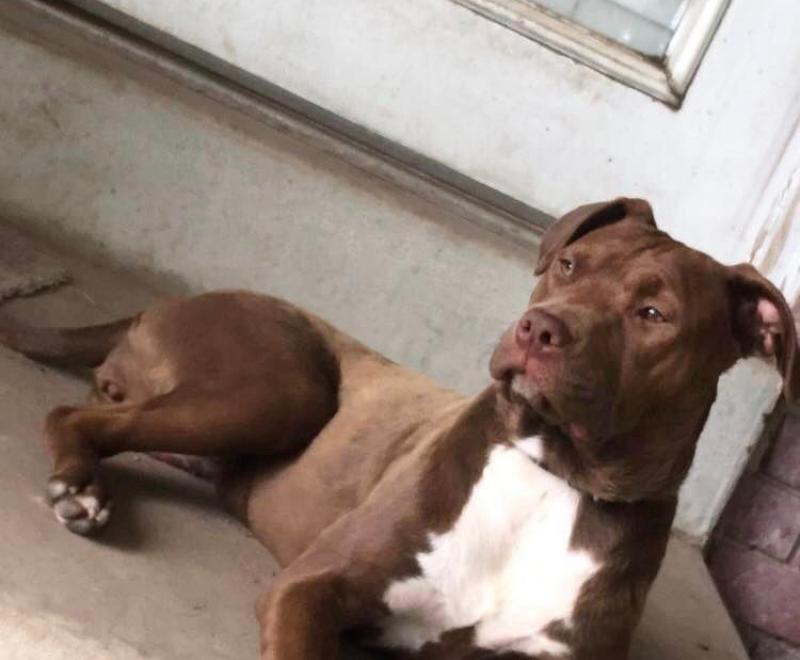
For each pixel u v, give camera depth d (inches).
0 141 62.3
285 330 49.4
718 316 41.8
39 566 37.6
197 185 62.4
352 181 62.1
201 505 48.4
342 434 47.6
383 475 44.1
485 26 64.8
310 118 65.1
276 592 39.2
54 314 56.6
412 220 62.2
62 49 61.1
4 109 61.9
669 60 65.2
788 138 64.2
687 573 60.6
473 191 65.9
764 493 64.3
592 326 38.8
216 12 65.5
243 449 47.3
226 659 37.2
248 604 41.3
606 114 65.6
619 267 41.1
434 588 40.8
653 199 66.3
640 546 41.3
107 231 63.2
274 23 65.4
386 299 63.2
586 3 65.6
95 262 63.4
